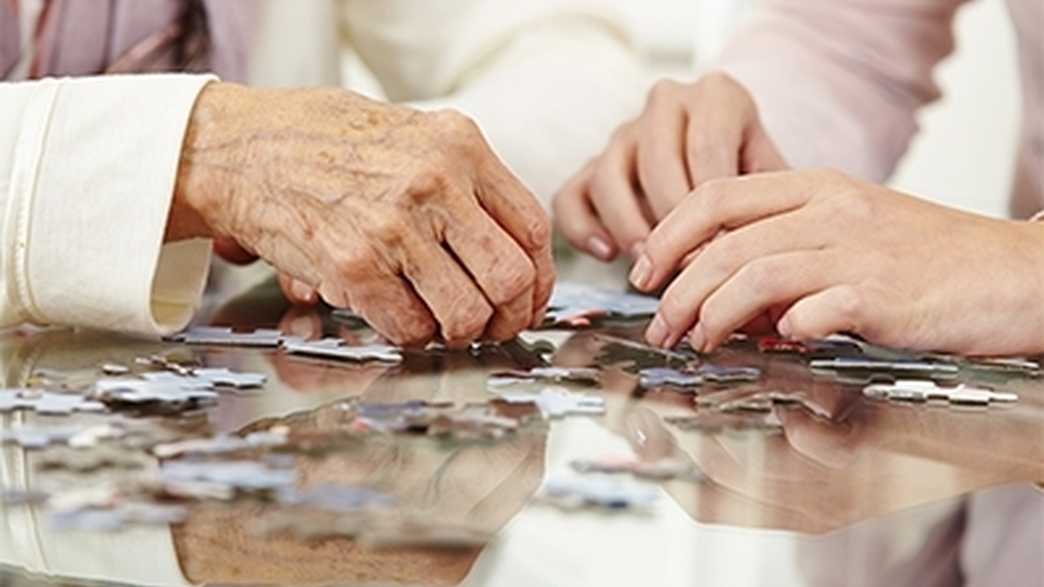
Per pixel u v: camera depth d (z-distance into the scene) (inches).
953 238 56.4
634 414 44.5
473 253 50.9
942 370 53.3
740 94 78.0
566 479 37.1
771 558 32.9
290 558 31.3
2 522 32.8
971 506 37.4
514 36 100.7
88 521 32.9
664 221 59.4
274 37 94.4
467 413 43.2
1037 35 105.1
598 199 75.7
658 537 33.4
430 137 50.9
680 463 39.2
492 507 34.8
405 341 52.6
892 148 104.3
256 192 52.4
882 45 103.3
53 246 52.8
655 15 156.7
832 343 56.9
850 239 55.4
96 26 89.0
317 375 48.6
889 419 45.8
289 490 35.3
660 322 55.1
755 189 58.2
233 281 70.6
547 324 59.8
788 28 103.8
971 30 132.4
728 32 126.0
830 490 38.1
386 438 40.1
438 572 30.8
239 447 38.7
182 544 31.9
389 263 50.6
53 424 40.7
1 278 53.0
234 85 55.2
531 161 87.6
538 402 44.9
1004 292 54.9
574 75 94.0
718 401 46.8
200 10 92.0
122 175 52.9
